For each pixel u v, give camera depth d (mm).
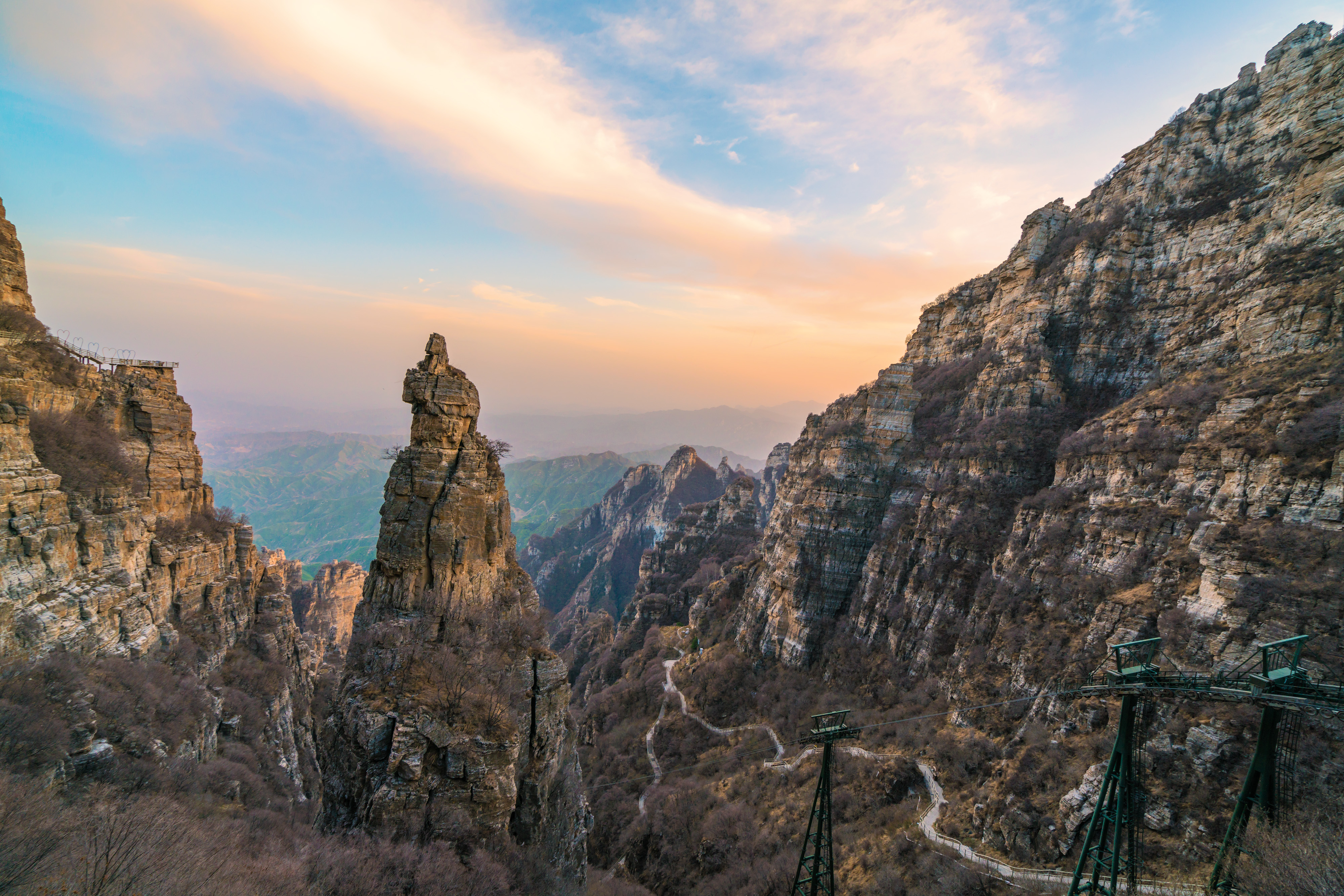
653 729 122875
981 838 59125
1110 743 55344
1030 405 106250
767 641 124812
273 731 71562
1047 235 124500
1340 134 75125
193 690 59406
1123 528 73062
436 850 39875
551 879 47281
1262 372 69938
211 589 77438
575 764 60469
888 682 97438
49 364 60375
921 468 118812
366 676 48719
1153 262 104000
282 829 44125
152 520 71312
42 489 49375
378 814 41719
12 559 45562
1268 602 52031
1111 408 97250
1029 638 75250
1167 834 47312
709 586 170250
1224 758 47375
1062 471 89938
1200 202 100188
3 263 58031
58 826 28125
